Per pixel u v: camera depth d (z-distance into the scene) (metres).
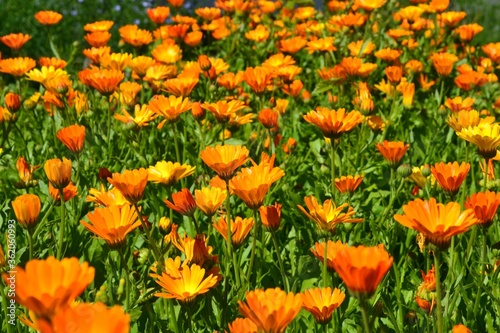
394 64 1.96
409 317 0.97
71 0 3.43
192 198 0.99
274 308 0.72
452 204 0.79
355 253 0.71
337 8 2.66
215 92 1.61
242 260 1.15
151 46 2.35
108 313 0.53
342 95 1.82
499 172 1.45
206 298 0.96
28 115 1.66
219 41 2.52
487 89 1.90
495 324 1.04
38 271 0.64
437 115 1.68
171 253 1.00
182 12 3.59
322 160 1.44
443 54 1.84
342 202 1.20
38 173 1.41
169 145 1.52
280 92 2.00
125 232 0.87
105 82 1.38
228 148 0.98
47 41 3.24
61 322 0.54
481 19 4.05
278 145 1.50
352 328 1.03
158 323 0.98
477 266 1.12
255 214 0.93
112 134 1.50
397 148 1.17
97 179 1.34
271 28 2.56
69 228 1.19
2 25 3.22
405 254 1.17
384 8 2.60
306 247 1.22
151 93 1.76
